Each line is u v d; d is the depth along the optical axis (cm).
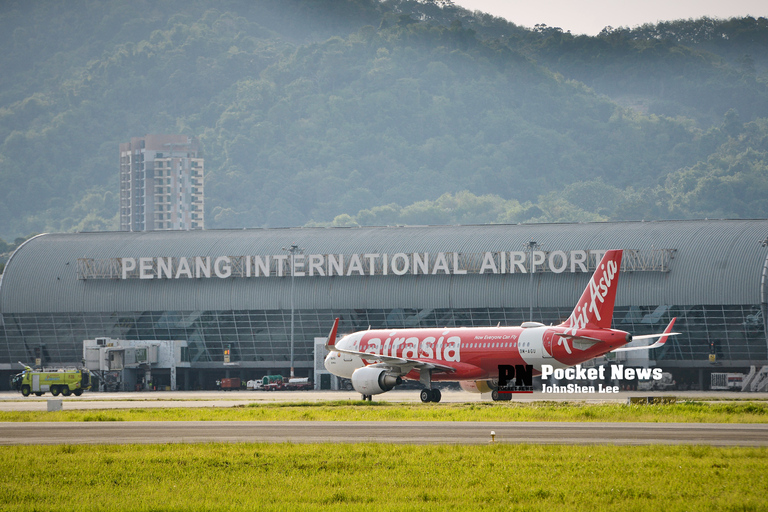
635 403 16000
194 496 7381
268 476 8188
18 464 9044
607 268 15812
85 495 7481
